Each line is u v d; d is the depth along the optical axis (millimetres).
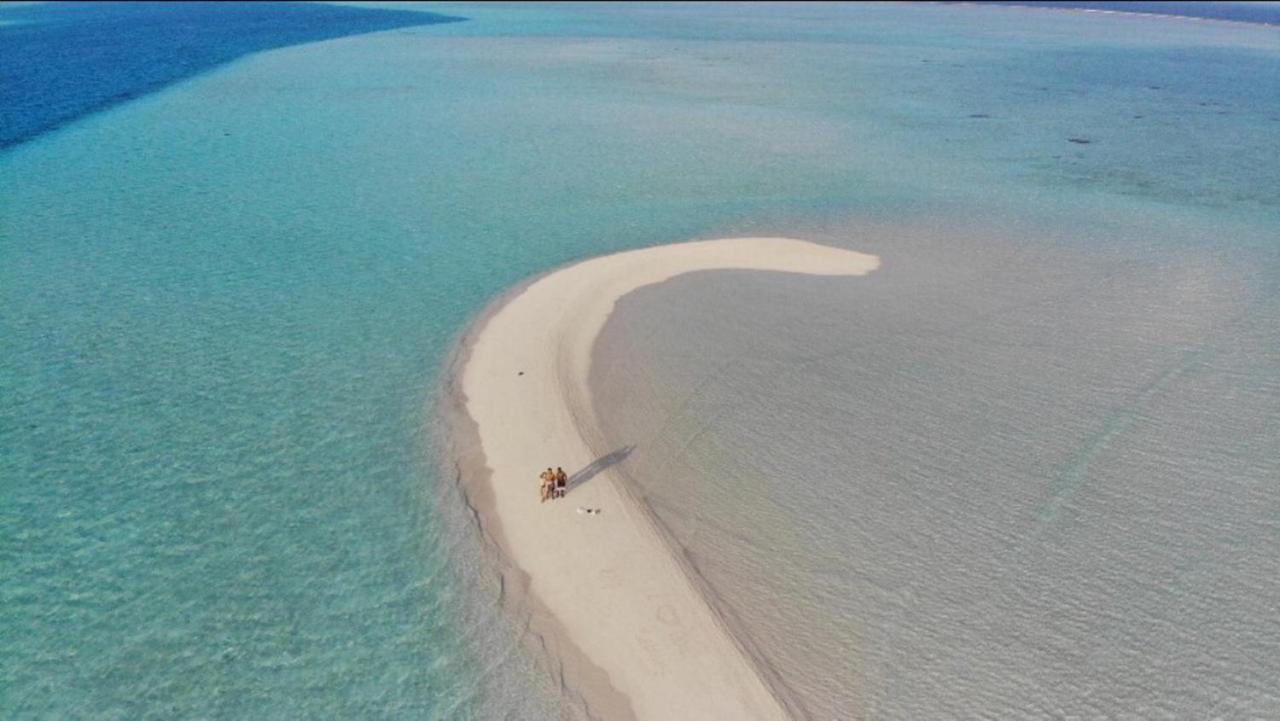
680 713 22672
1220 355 39844
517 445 33438
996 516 29484
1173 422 34656
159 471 32094
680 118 92250
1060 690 23188
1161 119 95750
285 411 36062
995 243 54875
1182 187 68625
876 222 59031
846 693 23172
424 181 67562
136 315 44219
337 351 40969
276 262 51406
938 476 31484
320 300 46375
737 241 54156
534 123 88312
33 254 51562
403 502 30547
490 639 24875
